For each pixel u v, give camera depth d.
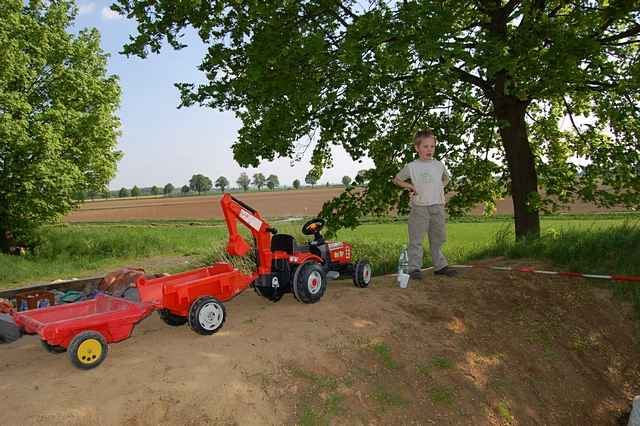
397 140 10.16
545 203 9.92
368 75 7.84
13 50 18.41
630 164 9.27
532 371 5.32
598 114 9.71
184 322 5.20
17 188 19.50
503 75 9.45
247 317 5.24
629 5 7.71
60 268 17.31
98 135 21.23
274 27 8.47
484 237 18.09
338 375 4.23
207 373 3.87
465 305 6.08
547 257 8.01
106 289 6.44
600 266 7.42
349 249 6.60
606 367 5.85
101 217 65.88
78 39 21.67
